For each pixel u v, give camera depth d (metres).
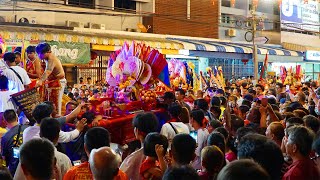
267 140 3.49
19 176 4.30
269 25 33.72
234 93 13.90
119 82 9.05
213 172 4.16
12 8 21.11
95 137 4.53
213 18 29.97
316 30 37.41
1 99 7.61
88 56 18.58
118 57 9.26
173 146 4.43
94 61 20.67
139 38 21.48
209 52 23.80
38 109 5.64
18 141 5.86
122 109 8.31
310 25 36.75
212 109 8.48
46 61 8.37
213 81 16.39
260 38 24.95
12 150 5.81
